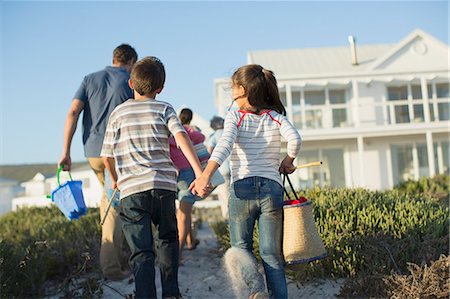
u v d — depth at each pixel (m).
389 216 4.98
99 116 4.90
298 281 4.41
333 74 19.80
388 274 4.09
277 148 3.49
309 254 3.46
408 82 20.86
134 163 3.41
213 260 5.62
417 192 10.91
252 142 3.45
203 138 5.54
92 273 5.20
